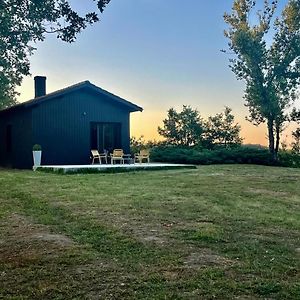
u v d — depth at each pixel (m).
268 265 3.84
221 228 5.33
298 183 10.82
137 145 25.47
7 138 19.58
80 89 17.44
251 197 8.21
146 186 9.63
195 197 7.97
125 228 5.31
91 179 11.27
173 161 21.05
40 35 5.78
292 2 21.91
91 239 4.81
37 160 15.73
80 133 17.50
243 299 3.06
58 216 6.24
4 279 3.51
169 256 4.09
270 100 22.09
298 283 3.37
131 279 3.47
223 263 3.88
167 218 5.96
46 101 16.78
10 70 6.85
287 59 22.08
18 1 5.39
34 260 3.99
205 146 25.70
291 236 5.03
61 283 3.40
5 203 7.49
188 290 3.22
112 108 18.28
